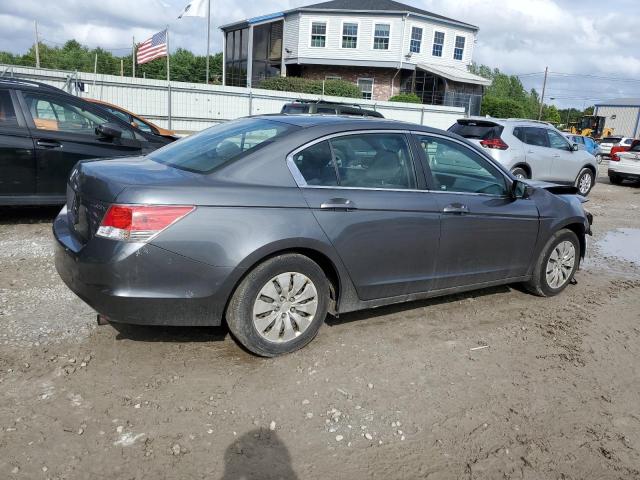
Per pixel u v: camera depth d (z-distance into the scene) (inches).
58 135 266.1
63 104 271.9
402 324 178.2
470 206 176.9
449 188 176.7
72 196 149.0
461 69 1576.0
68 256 135.9
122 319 129.7
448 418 127.8
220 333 159.8
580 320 194.9
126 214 125.2
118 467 104.0
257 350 143.1
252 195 136.5
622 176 697.6
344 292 155.4
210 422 119.3
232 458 108.8
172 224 127.3
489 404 135.0
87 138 274.7
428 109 1179.3
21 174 257.8
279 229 137.3
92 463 104.6
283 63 1551.4
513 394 140.6
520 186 188.7
